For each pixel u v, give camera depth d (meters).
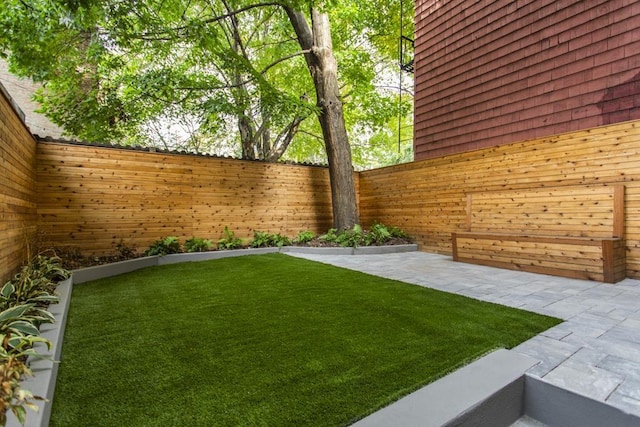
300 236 7.08
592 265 3.97
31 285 2.68
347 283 3.81
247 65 6.94
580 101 4.73
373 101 10.78
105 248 5.27
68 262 4.49
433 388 1.53
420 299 3.11
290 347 2.03
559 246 4.28
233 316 2.65
